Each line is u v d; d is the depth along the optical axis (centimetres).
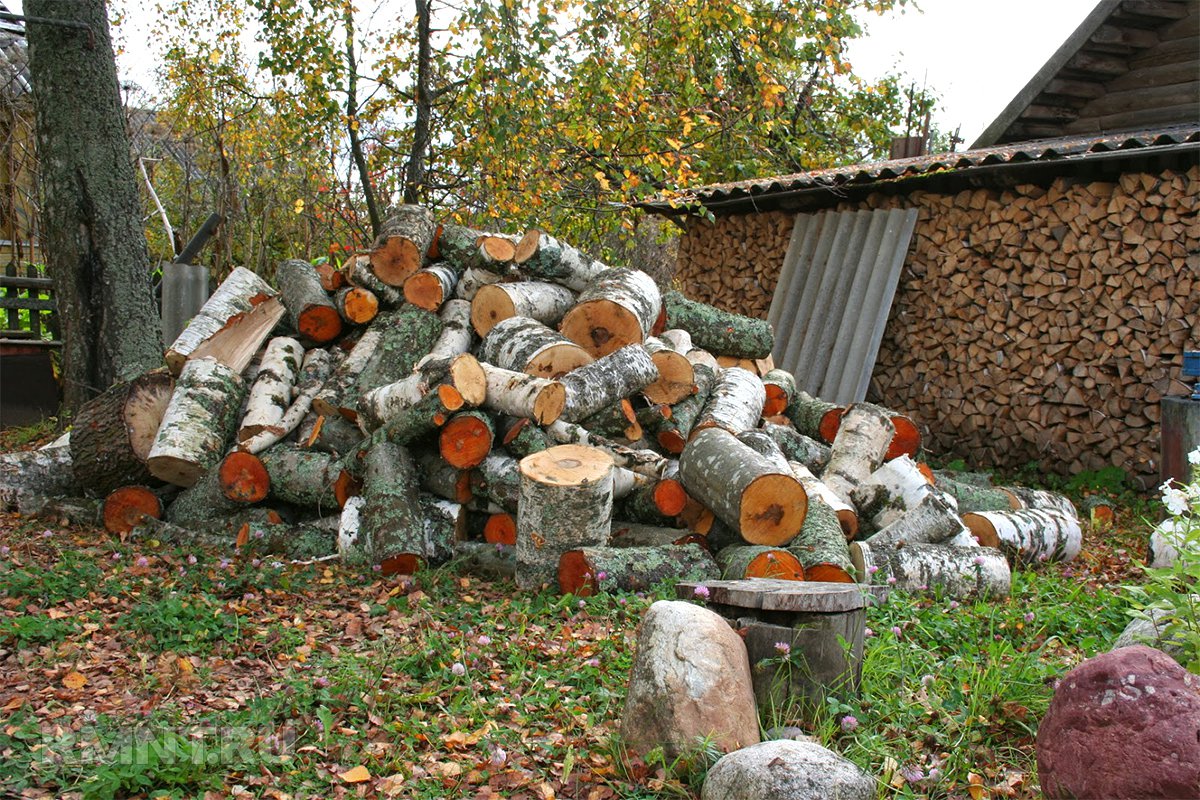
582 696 404
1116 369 901
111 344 885
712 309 882
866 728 369
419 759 354
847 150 2041
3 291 1120
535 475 550
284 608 523
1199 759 268
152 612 488
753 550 539
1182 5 1095
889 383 1104
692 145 1320
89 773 327
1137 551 709
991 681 388
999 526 650
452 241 780
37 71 868
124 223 895
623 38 1158
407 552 575
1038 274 954
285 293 799
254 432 686
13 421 1066
